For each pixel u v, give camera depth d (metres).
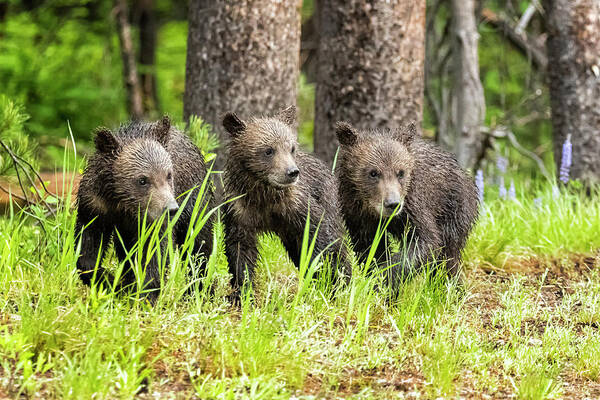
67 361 7.69
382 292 10.40
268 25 14.81
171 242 9.34
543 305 11.41
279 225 11.02
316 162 11.22
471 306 11.12
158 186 9.61
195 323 8.80
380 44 15.35
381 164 10.88
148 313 8.88
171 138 10.62
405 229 11.22
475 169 20.30
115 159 9.73
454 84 20.52
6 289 9.73
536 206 15.88
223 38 14.73
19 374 7.71
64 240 9.98
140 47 30.45
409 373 8.48
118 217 10.12
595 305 10.84
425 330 9.49
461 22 19.94
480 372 8.62
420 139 12.27
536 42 23.45
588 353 9.03
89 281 9.97
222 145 14.61
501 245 13.78
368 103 15.50
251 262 10.95
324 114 15.93
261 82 14.90
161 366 8.12
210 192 11.27
